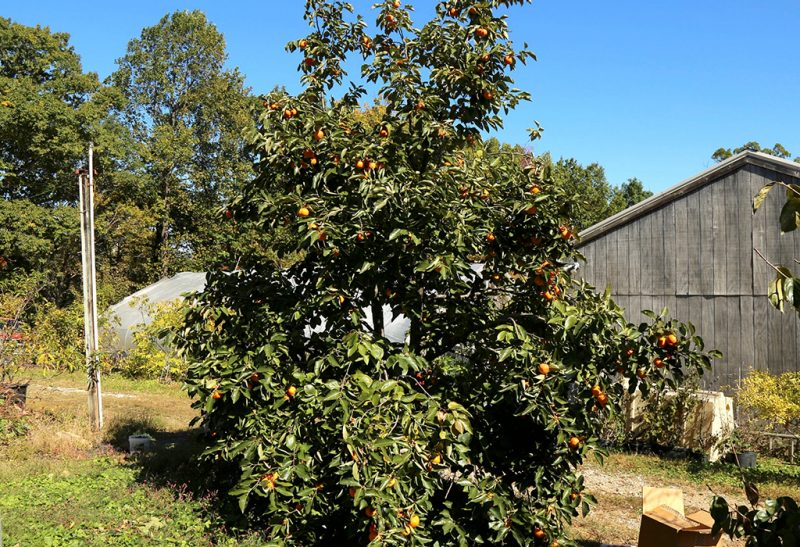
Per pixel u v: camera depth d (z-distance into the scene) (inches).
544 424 167.5
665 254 449.1
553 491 179.8
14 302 510.0
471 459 177.2
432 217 174.1
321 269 190.7
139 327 657.6
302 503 172.2
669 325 172.6
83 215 380.5
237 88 1269.7
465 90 201.5
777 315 414.6
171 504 220.1
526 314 192.9
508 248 197.5
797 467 377.4
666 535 180.2
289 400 179.8
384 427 154.0
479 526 178.5
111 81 1240.2
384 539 144.7
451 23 200.5
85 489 240.5
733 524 86.4
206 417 225.0
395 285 195.8
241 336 202.7
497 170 200.5
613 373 177.8
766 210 420.5
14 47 954.7
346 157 181.8
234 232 232.4
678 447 396.2
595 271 470.0
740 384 422.9
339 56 220.7
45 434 322.3
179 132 1186.0
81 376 612.4
